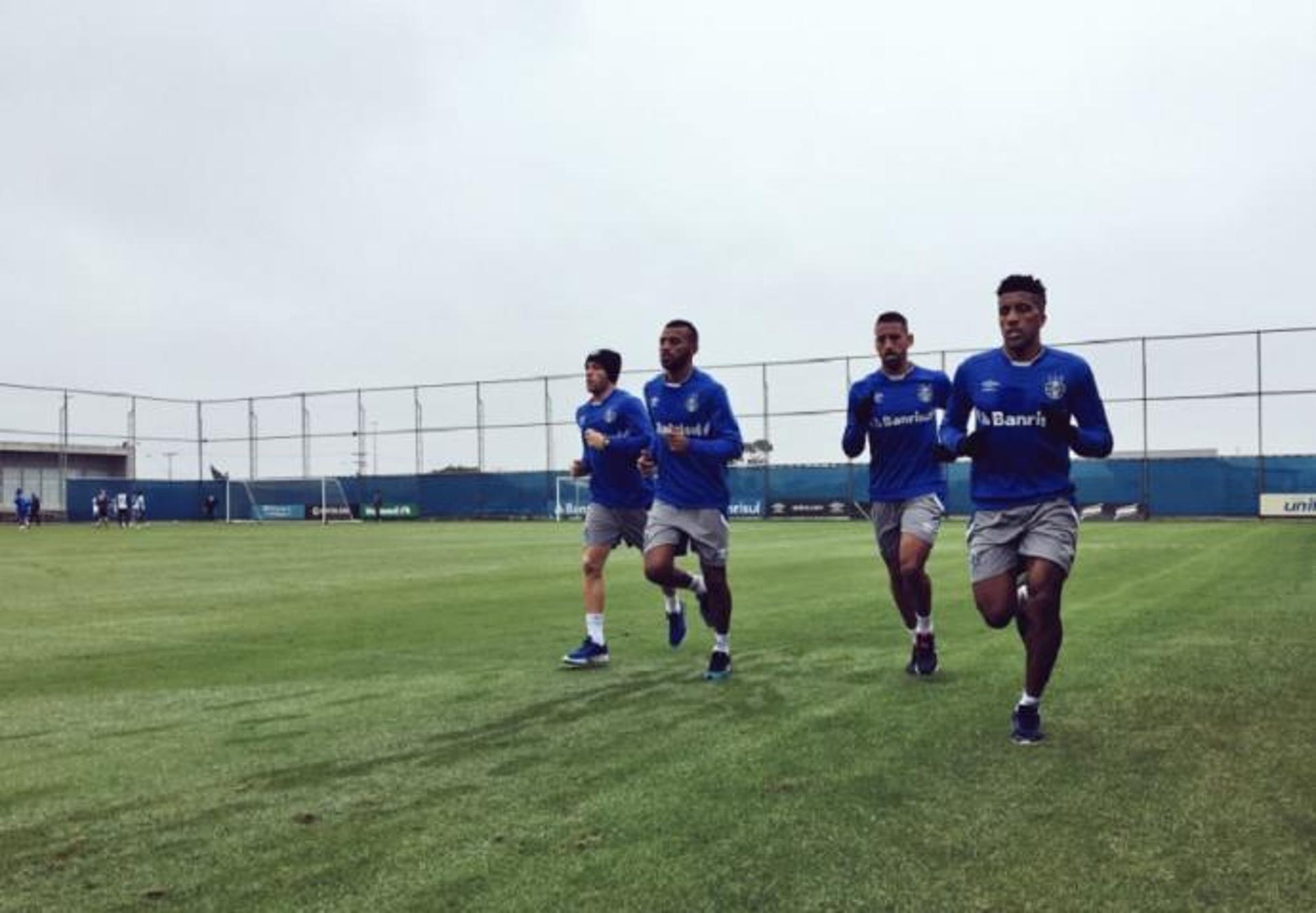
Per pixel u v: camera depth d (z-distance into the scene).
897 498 6.27
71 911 2.81
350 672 6.55
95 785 4.02
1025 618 4.76
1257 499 31.70
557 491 43.16
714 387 6.29
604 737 4.68
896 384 6.32
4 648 7.76
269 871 3.09
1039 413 4.67
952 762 4.14
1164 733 4.56
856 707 5.24
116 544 24.78
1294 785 3.78
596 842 3.28
